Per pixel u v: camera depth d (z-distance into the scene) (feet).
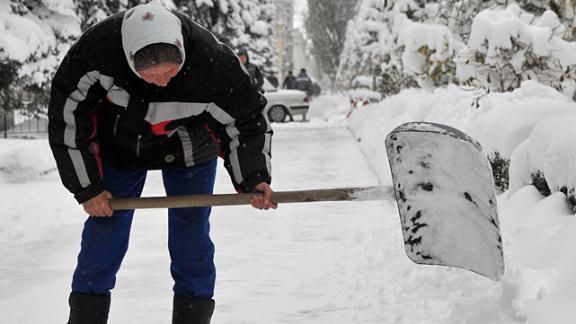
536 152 19.33
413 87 62.18
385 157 36.09
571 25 38.01
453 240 11.97
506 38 35.83
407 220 12.01
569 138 17.35
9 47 48.98
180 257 13.01
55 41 54.39
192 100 11.92
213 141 12.85
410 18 67.72
